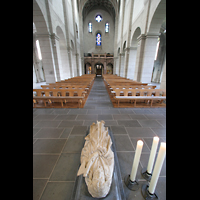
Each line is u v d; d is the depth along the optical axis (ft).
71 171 5.80
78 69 60.34
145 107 15.62
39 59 56.49
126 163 6.29
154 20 22.94
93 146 4.65
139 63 27.78
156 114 13.24
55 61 28.60
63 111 13.97
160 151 3.83
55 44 27.22
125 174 5.59
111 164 4.44
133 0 34.68
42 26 24.53
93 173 3.97
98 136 4.81
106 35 86.63
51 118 12.03
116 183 4.62
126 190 4.82
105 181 3.87
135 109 14.85
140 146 4.27
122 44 52.80
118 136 8.87
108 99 19.60
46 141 8.22
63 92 16.78
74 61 52.26
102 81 51.24
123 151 7.23
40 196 4.67
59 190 4.91
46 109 14.65
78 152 7.15
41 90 16.55
